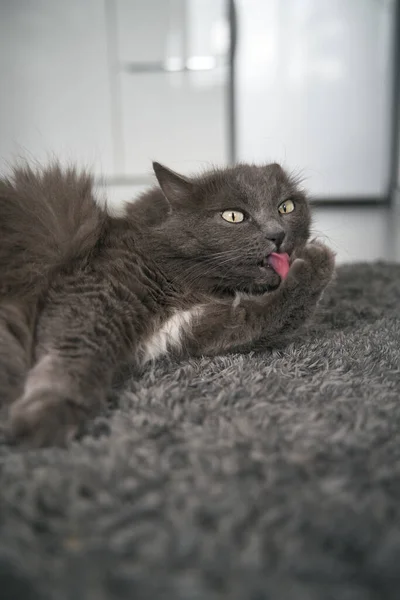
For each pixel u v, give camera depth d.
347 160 1.52
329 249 0.49
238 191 0.50
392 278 0.73
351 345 0.49
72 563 0.27
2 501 0.31
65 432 0.36
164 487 0.31
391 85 1.46
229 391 0.41
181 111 1.45
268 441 0.35
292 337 0.51
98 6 1.35
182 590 0.25
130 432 0.36
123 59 1.40
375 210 1.43
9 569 0.26
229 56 1.41
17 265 0.46
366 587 0.25
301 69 1.44
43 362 0.41
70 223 0.48
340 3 1.40
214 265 0.49
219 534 0.28
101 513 0.30
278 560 0.26
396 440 0.35
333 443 0.35
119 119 1.44
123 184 1.48
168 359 0.47
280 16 1.40
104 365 0.42
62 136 1.44
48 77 1.40
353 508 0.30
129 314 0.45
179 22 1.37
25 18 1.35
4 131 1.43
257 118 1.48
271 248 0.48
